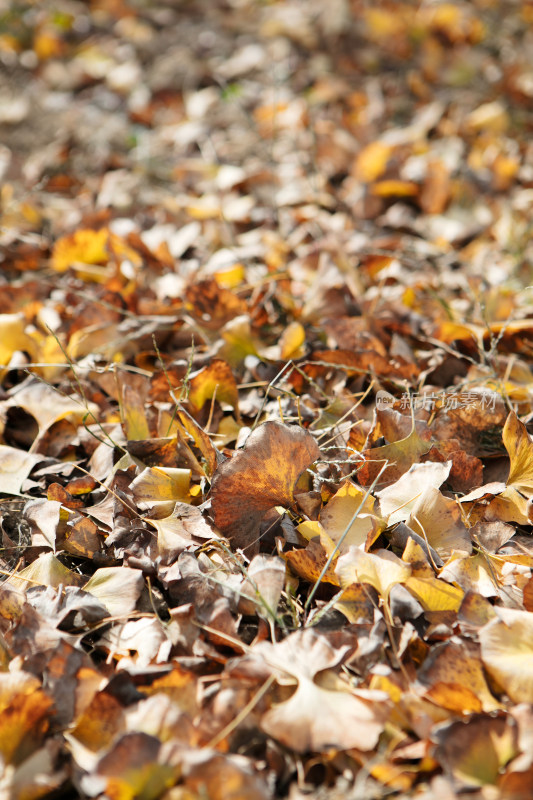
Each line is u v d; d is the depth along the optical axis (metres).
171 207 2.23
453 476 1.45
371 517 1.39
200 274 1.79
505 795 1.26
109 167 2.64
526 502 1.42
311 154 2.53
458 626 1.35
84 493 1.48
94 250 1.90
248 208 2.16
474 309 1.69
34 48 3.56
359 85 3.12
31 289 1.74
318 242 1.84
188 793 1.26
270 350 1.61
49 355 1.61
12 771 1.28
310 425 1.52
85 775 1.28
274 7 3.64
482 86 2.98
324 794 1.27
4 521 1.48
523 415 1.54
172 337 1.66
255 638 1.36
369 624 1.35
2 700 1.30
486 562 1.39
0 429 1.54
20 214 2.23
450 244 2.06
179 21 3.71
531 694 1.31
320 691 1.30
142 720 1.29
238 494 1.40
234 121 2.93
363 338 1.59
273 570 1.36
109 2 3.83
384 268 1.82
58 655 1.32
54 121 3.06
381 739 1.30
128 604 1.37
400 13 3.34
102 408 1.58
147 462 1.48
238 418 1.53
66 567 1.42
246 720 1.30
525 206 2.13
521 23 3.29
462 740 1.28
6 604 1.38
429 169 2.20
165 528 1.41
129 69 3.35
